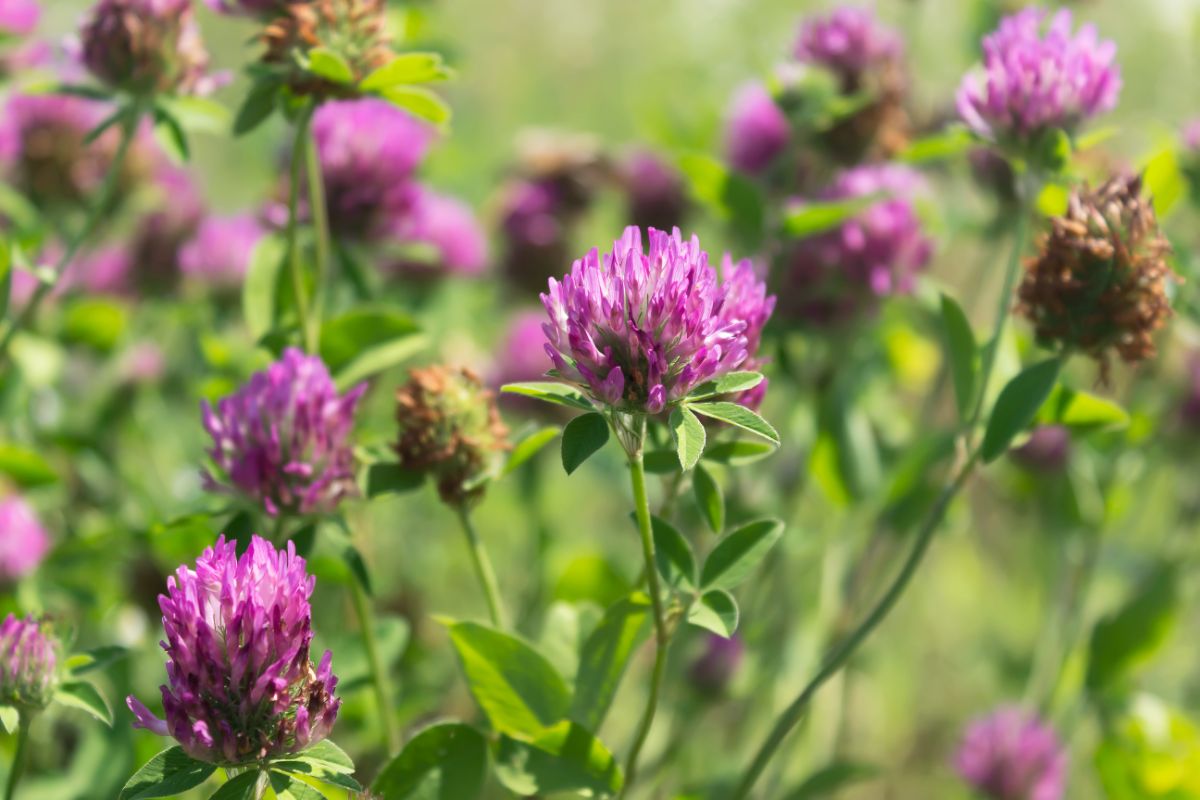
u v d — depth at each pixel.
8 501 0.61
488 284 0.77
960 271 0.81
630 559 0.72
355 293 0.65
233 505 0.54
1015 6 0.74
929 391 0.73
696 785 0.66
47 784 0.59
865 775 0.61
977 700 0.79
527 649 0.53
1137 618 0.67
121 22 0.58
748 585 0.67
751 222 0.65
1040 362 0.54
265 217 0.66
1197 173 0.65
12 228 0.70
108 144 0.72
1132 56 0.88
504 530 0.77
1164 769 0.68
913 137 0.74
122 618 0.66
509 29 1.10
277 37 0.55
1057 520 0.70
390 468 0.55
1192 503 0.72
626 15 1.10
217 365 0.65
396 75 0.55
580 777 0.53
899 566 0.80
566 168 0.75
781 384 0.68
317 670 0.48
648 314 0.49
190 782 0.48
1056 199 0.58
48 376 0.70
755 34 0.90
